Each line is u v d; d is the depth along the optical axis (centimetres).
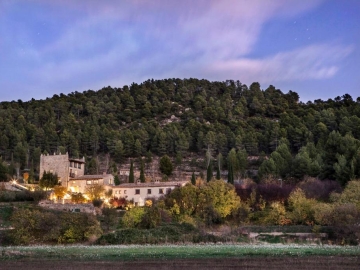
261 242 8981
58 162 15562
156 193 14450
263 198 13400
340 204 10962
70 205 11719
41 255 6594
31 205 11419
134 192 14525
